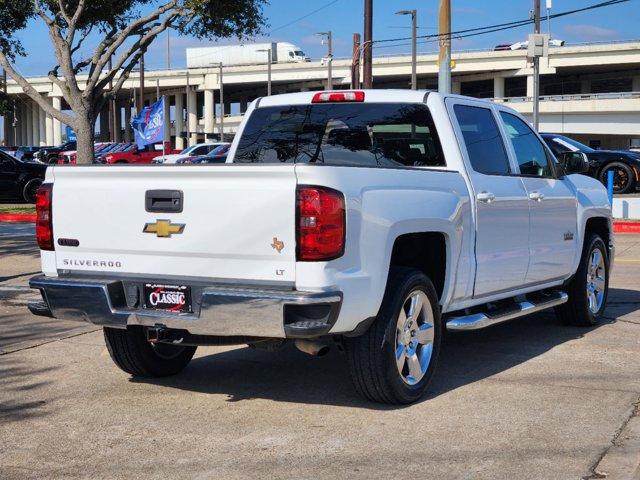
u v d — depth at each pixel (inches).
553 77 4160.9
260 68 3954.2
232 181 194.9
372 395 214.8
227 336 205.2
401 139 257.6
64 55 764.0
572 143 958.4
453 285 236.8
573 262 308.0
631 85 4569.4
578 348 286.0
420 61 3631.9
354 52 1672.0
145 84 4143.7
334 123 267.6
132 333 236.1
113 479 171.2
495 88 3710.6
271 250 191.3
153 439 195.2
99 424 206.5
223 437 196.1
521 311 269.1
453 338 304.2
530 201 275.7
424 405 219.6
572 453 183.0
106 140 5275.6
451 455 182.2
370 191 200.7
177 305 204.2
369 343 207.8
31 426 205.2
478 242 246.8
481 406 218.2
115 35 800.9
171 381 246.4
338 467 175.9
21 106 5236.2
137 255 208.7
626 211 815.7
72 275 219.5
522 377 247.3
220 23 807.7
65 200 217.0
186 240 201.0
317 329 188.1
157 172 202.8
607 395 227.1
